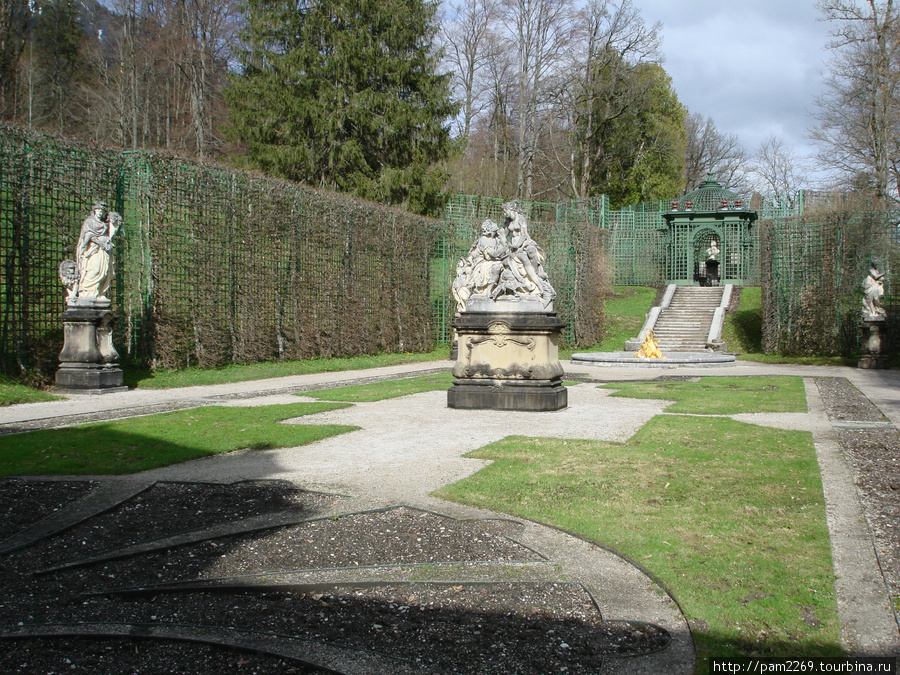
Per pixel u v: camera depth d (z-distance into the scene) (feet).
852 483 24.39
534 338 44.01
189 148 131.44
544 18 146.10
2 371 51.75
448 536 19.24
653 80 185.57
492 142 187.93
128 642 13.74
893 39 106.93
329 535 19.40
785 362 92.58
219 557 17.89
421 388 57.47
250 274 73.20
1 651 13.30
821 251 96.89
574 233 111.75
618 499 22.41
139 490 23.47
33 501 22.34
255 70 118.11
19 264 53.21
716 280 151.94
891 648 12.80
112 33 140.67
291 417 40.19
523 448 30.68
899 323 94.89
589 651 13.15
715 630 13.65
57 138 56.75
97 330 53.31
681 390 56.29
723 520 20.15
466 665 12.71
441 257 108.37
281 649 13.29
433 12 123.75
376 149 119.75
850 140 121.39
